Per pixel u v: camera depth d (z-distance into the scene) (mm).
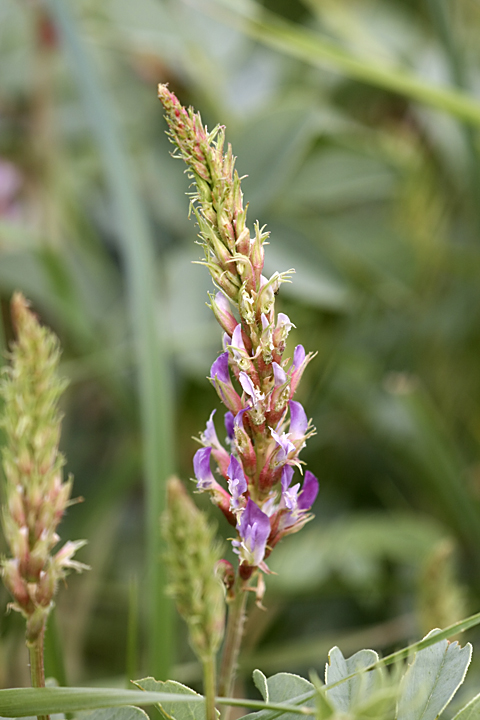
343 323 755
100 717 370
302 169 730
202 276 697
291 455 362
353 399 766
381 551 689
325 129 736
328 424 781
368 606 694
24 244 672
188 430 741
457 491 690
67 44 632
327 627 694
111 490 668
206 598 342
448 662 366
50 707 358
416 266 750
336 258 718
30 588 364
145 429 522
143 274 562
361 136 779
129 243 575
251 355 358
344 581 663
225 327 359
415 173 787
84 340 707
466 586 692
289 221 724
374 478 777
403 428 742
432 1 697
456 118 644
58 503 364
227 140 735
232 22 738
